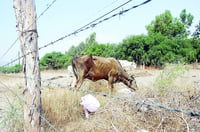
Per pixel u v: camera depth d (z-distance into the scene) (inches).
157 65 1323.8
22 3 106.6
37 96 108.6
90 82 327.9
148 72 743.7
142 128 167.5
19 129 163.3
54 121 182.1
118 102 200.8
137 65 1397.6
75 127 175.6
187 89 220.7
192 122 160.4
